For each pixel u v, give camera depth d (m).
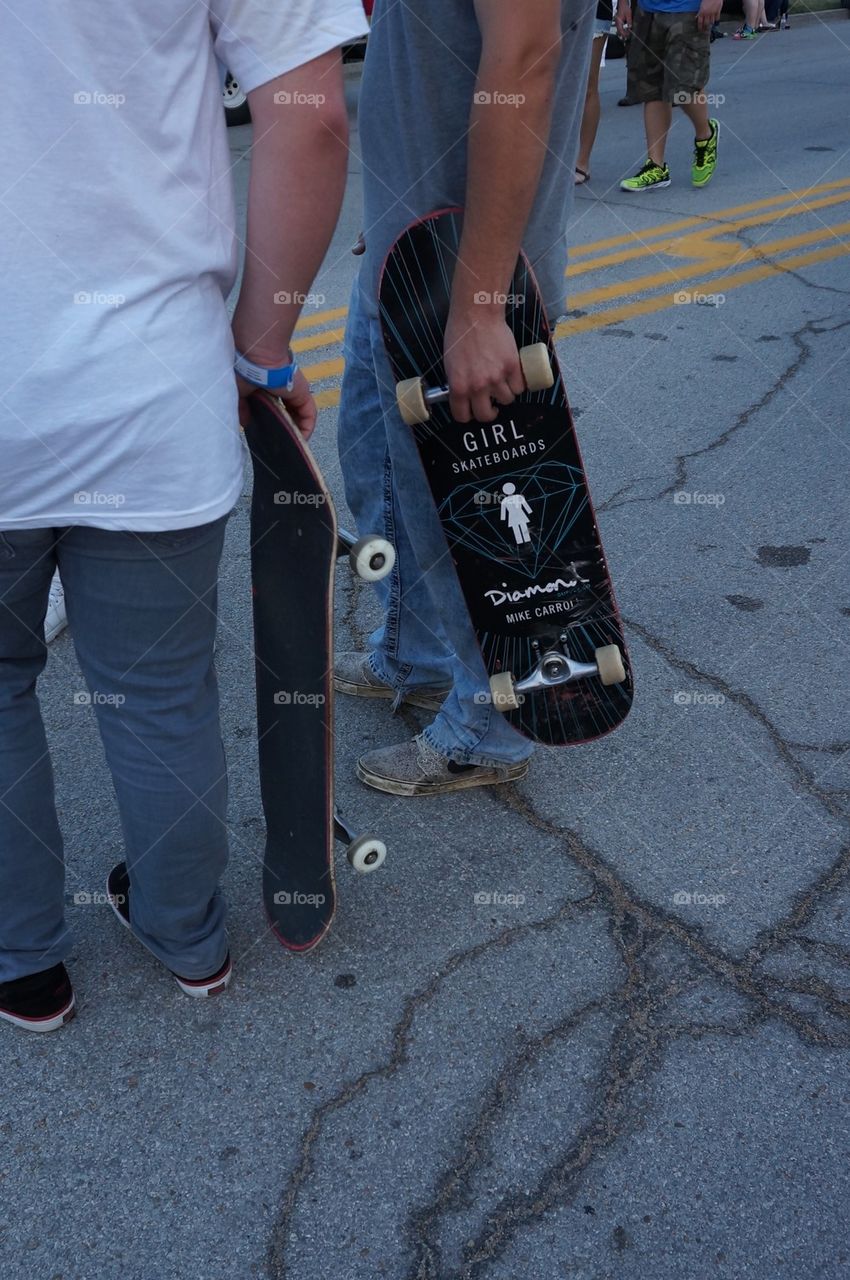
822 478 3.53
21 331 1.21
